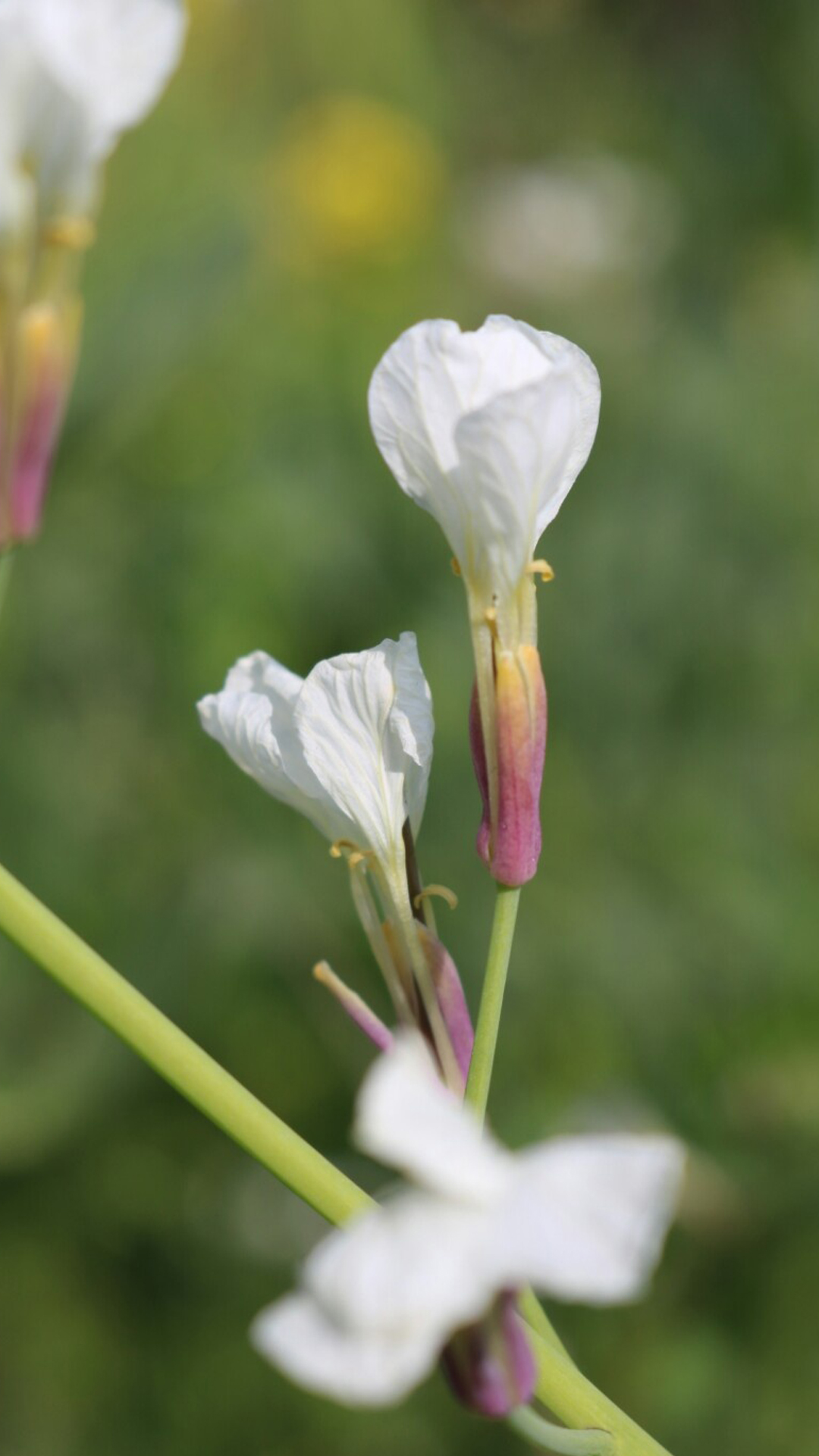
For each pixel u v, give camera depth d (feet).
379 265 1.47
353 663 0.55
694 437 1.18
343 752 0.55
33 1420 0.89
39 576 1.09
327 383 1.28
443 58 1.91
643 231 1.55
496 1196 0.48
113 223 1.34
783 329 1.31
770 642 1.11
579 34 2.03
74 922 0.99
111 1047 0.88
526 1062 0.95
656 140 1.87
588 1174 0.49
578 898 0.99
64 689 1.08
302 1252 0.92
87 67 0.55
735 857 1.03
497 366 0.54
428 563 1.12
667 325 1.39
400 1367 0.48
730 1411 0.85
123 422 0.87
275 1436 0.89
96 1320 0.91
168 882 0.98
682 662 1.11
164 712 1.07
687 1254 0.88
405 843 0.55
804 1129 0.89
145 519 1.13
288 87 1.71
